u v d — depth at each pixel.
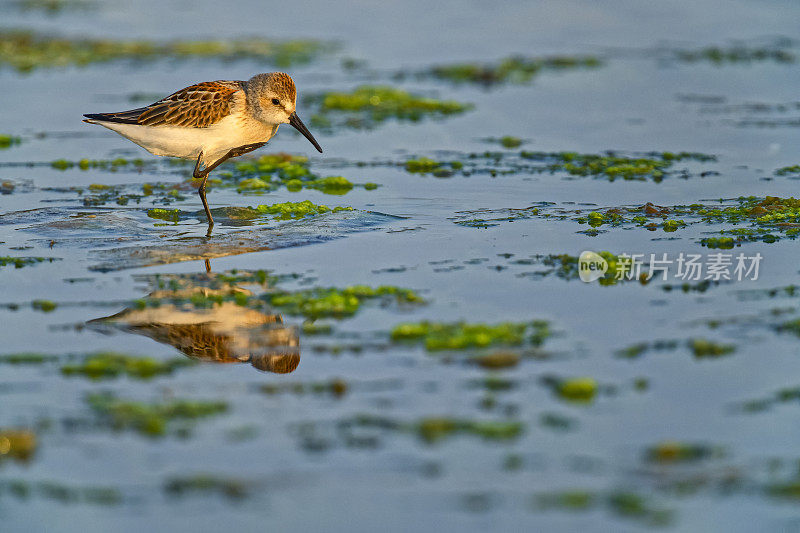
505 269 12.18
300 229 13.92
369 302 11.04
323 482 7.51
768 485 7.41
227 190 16.45
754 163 17.20
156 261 12.59
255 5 31.95
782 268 12.02
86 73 24.14
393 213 14.91
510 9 30.81
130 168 17.83
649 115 20.45
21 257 12.67
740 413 8.45
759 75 23.20
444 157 18.22
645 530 6.91
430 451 7.91
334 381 9.01
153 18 30.33
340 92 22.52
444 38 27.72
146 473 7.63
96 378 9.22
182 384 9.12
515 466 7.68
